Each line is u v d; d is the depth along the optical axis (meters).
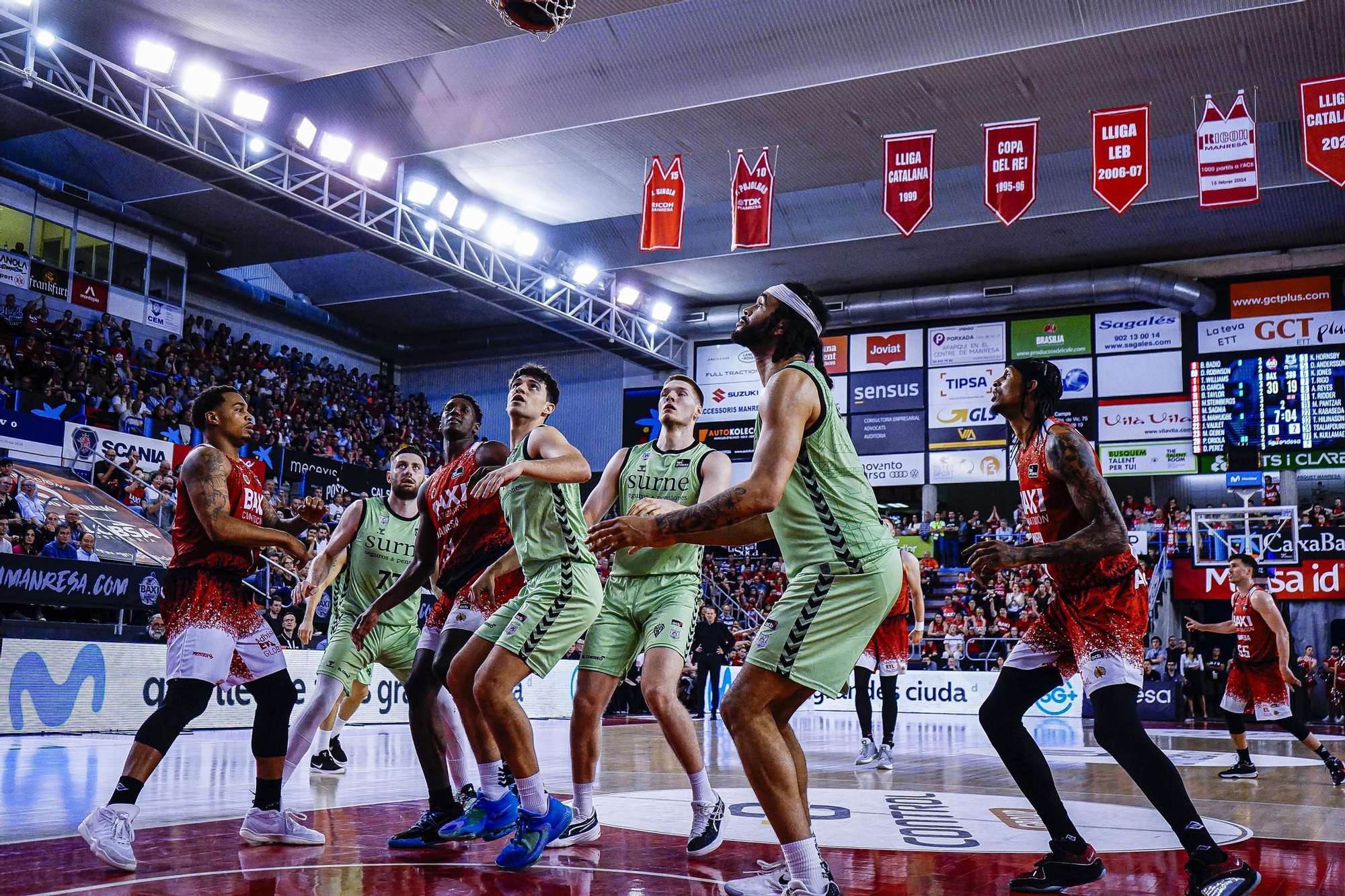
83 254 20.75
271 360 24.47
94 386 17.89
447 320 29.23
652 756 8.40
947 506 26.16
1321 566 20.20
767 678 2.88
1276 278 22.83
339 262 26.23
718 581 22.94
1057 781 6.72
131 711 9.83
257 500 3.99
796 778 2.86
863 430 25.80
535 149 18.47
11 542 11.14
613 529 2.66
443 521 4.28
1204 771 8.08
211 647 3.73
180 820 4.52
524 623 3.76
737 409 26.75
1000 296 24.17
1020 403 3.70
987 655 19.05
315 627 12.34
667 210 16.52
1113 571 3.38
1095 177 13.70
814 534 2.92
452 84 16.19
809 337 3.09
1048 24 13.59
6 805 4.88
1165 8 13.14
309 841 3.92
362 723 12.09
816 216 21.70
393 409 27.81
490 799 4.03
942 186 20.67
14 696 8.82
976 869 3.59
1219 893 3.00
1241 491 22.33
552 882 3.29
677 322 26.84
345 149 17.09
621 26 14.77
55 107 14.12
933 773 7.31
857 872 3.54
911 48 14.24
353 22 13.52
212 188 18.33
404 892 3.08
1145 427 23.52
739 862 3.70
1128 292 23.16
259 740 3.92
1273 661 7.29
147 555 13.36
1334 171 12.56
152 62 14.20
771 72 14.94
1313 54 14.69
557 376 29.23
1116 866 3.69
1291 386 22.34
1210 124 13.56
